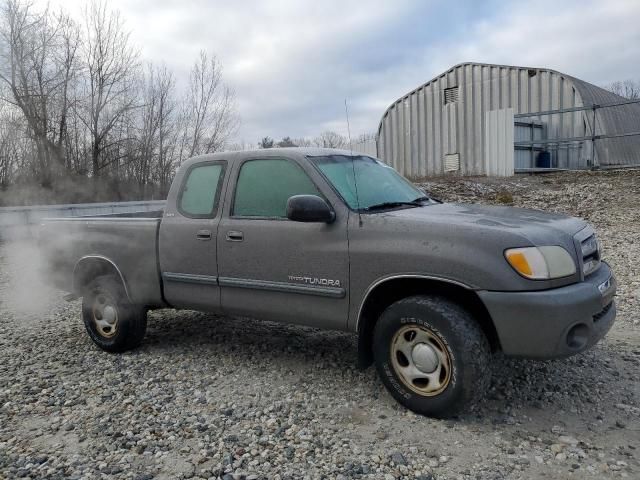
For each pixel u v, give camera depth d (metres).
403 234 3.54
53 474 2.97
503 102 17.67
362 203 3.92
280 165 4.21
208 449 3.19
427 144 19.59
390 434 3.31
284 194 4.12
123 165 23.41
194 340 5.36
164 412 3.72
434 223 3.49
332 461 3.02
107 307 5.05
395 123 20.48
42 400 4.00
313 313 3.92
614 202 11.80
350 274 3.71
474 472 2.87
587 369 4.21
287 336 5.38
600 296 3.36
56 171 20.81
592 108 15.19
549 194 13.05
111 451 3.21
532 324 3.15
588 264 3.61
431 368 3.44
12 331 5.95
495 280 3.22
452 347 3.29
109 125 22.67
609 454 3.01
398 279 3.56
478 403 3.68
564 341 3.18
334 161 4.25
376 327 3.66
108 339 5.05
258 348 5.05
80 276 5.33
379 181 4.35
